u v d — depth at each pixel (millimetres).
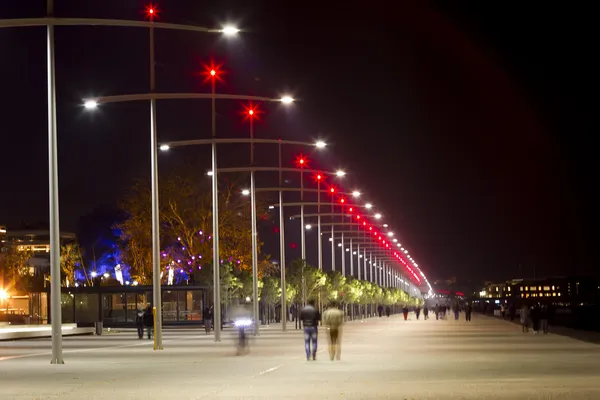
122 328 97625
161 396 22750
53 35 36531
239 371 31531
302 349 47469
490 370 30156
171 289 96938
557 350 43750
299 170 84688
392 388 23781
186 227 105438
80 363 37625
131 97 47219
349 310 156625
